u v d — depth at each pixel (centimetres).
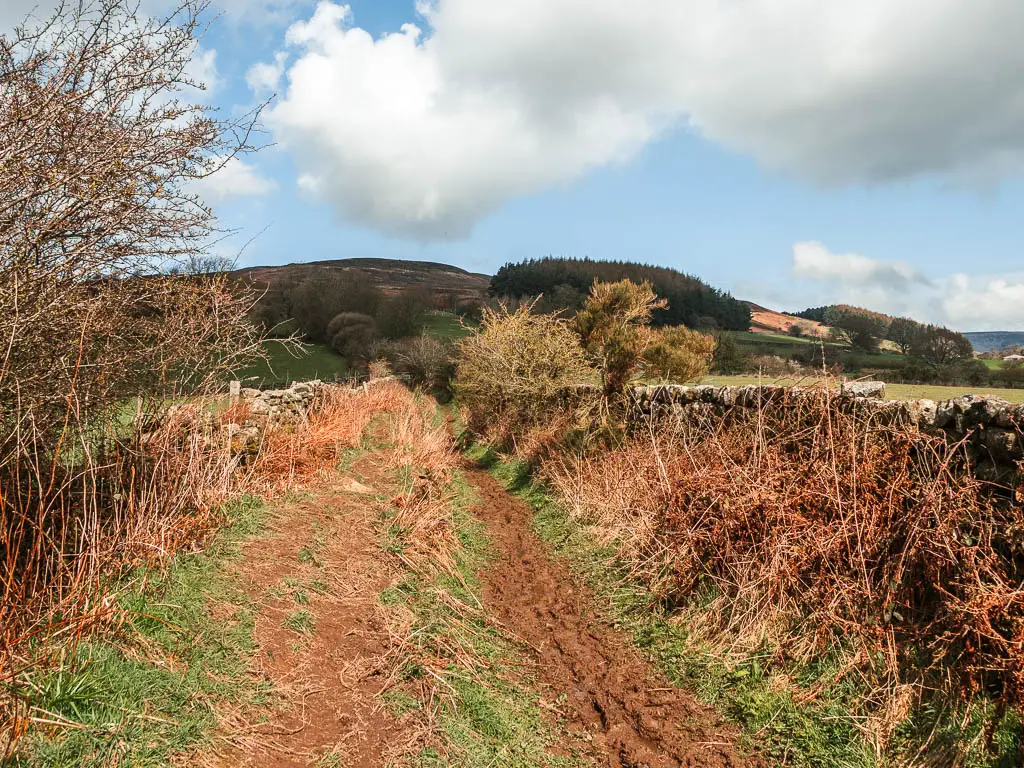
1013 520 370
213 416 714
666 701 411
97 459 476
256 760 287
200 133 414
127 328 458
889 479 454
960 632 350
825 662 399
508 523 811
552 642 496
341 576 506
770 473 530
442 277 14725
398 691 379
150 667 318
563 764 350
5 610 297
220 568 449
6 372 315
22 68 349
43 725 255
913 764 321
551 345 1206
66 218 360
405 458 1002
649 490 661
